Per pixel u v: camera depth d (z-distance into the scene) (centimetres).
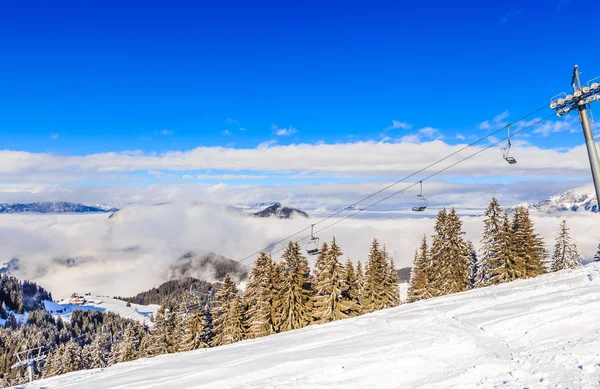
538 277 2777
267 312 4669
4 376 9238
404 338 1603
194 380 1513
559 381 930
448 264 5062
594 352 1052
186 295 6500
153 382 1598
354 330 1989
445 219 5212
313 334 2084
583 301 1630
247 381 1399
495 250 5075
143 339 7150
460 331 1552
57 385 1998
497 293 2273
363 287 5344
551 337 1301
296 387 1260
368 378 1259
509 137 1905
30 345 13212
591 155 1667
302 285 4822
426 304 2427
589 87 1659
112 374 1977
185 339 5403
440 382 1112
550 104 1778
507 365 1126
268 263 4838
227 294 5428
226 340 4941
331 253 4688
